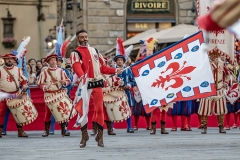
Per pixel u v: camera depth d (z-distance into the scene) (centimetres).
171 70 1166
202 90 1161
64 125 1552
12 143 1288
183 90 1161
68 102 1552
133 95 1828
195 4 3438
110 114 1582
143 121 1977
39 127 1895
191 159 881
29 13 5709
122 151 1031
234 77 1759
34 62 2083
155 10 3447
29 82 1966
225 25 348
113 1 3412
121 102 1588
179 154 966
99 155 957
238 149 1057
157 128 1930
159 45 2533
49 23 5716
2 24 5688
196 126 1981
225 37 1505
